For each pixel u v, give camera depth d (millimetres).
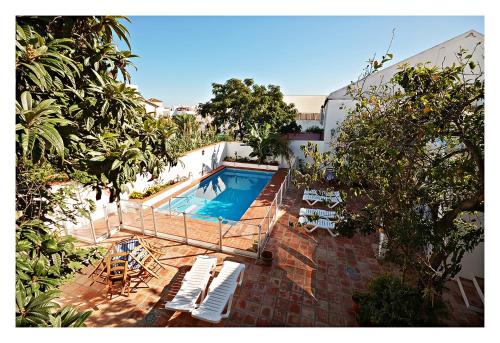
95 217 9148
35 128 2217
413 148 3850
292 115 27641
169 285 6176
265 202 12359
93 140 3350
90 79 3471
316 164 6121
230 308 5324
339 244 8047
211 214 12523
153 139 4203
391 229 4387
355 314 5199
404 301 4566
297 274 6562
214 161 19172
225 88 29578
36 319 2342
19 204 3533
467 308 5258
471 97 3586
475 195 3600
